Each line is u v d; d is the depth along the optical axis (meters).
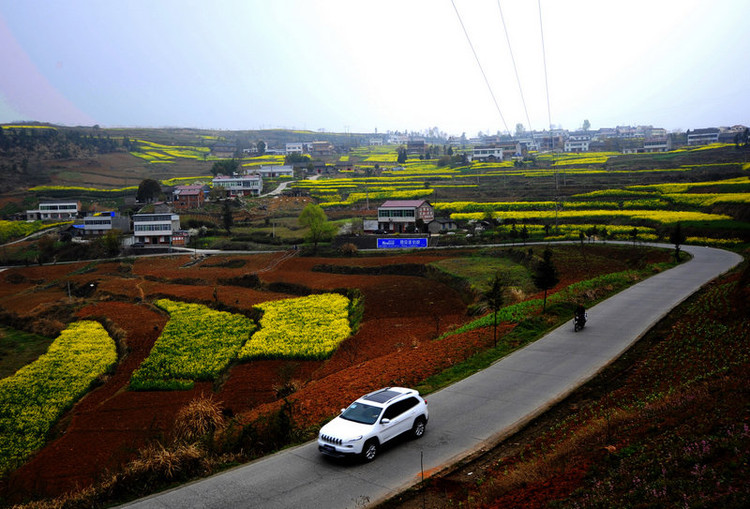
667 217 82.56
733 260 50.47
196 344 49.44
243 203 141.62
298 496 13.89
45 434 34.25
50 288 85.69
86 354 50.19
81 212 142.12
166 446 19.31
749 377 15.73
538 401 19.67
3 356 53.16
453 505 12.83
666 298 34.69
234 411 33.59
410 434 17.19
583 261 62.47
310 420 20.12
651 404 15.98
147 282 82.75
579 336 27.89
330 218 119.44
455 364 25.59
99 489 15.41
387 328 47.06
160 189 151.75
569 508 10.97
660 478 10.95
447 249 84.94
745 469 10.35
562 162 184.88
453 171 179.25
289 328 51.56
